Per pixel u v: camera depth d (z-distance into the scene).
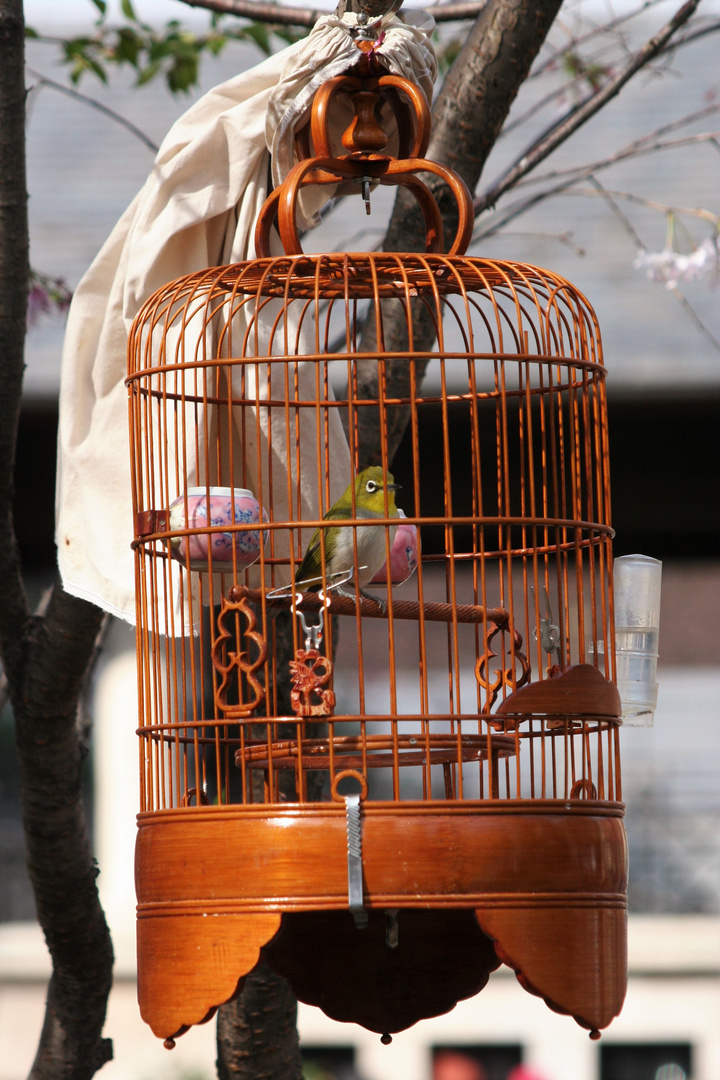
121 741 19.62
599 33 11.13
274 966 7.45
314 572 7.07
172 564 7.50
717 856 23.41
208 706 13.39
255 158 7.52
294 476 7.86
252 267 6.50
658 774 23.89
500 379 6.27
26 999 20.17
